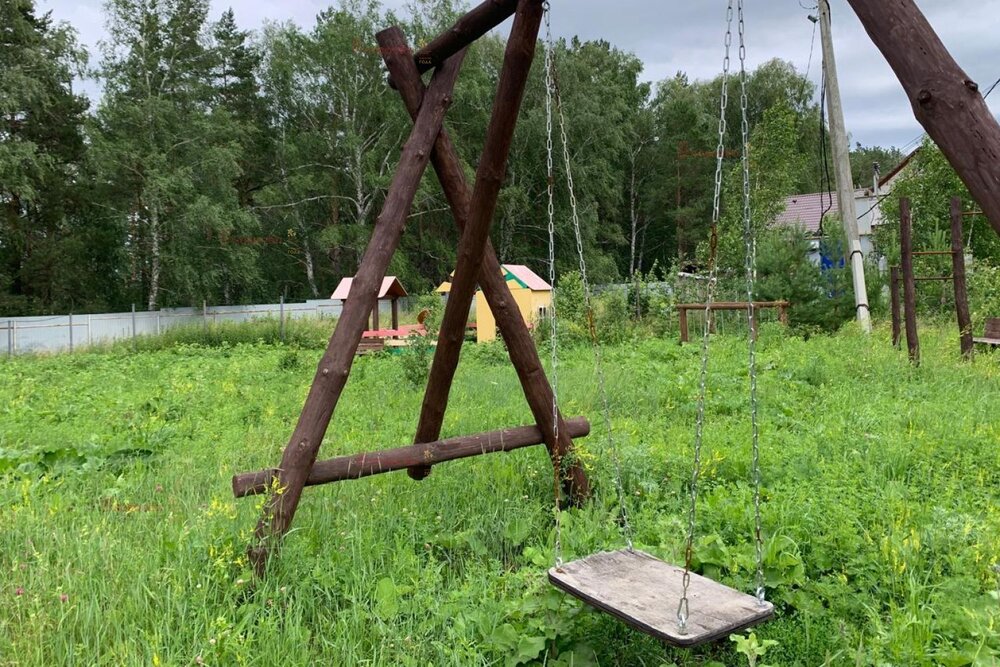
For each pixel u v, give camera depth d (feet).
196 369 49.39
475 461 19.06
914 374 31.81
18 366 55.52
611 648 10.63
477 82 137.49
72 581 11.80
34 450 21.54
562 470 16.78
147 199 106.93
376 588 11.96
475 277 15.71
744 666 10.09
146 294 127.75
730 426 23.27
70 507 16.56
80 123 117.19
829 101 52.19
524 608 11.10
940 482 16.11
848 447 19.03
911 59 7.72
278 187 136.15
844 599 11.03
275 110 144.46
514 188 135.23
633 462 17.93
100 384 42.09
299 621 10.93
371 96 131.95
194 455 22.13
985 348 39.34
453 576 13.16
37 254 119.14
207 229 107.65
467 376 38.04
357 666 10.14
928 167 69.62
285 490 13.62
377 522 14.80
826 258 61.57
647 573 11.13
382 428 25.76
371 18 133.18
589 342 57.00
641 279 73.82
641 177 171.01
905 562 11.52
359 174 130.93
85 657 10.12
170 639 10.41
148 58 112.27
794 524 13.82
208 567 12.08
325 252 143.74
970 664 9.31
